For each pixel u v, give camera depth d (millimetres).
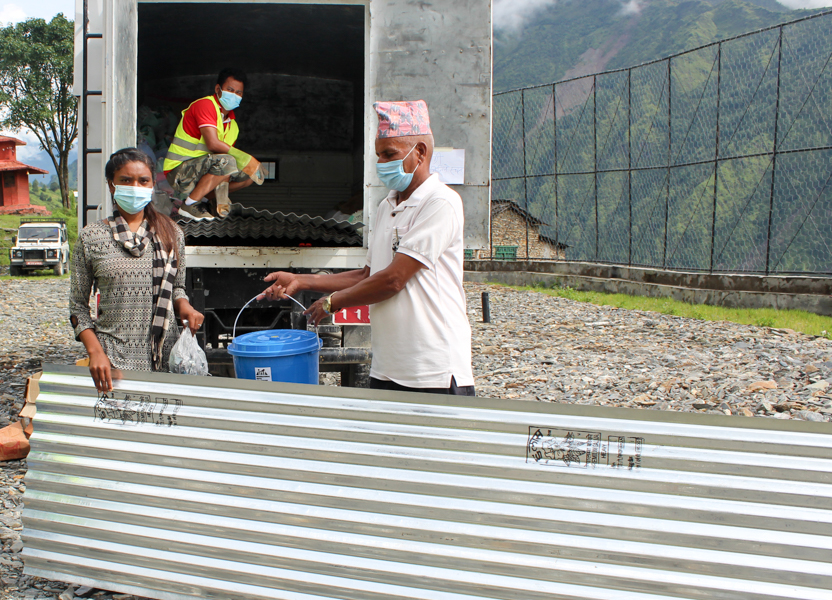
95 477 2727
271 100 8570
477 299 15555
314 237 5000
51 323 11836
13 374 7109
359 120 8305
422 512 2361
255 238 5117
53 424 2785
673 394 6039
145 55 7273
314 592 2482
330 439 2445
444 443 2344
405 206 2695
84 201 4695
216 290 4688
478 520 2324
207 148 5109
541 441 2258
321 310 2805
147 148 6133
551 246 22203
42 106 51531
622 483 2193
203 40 6938
